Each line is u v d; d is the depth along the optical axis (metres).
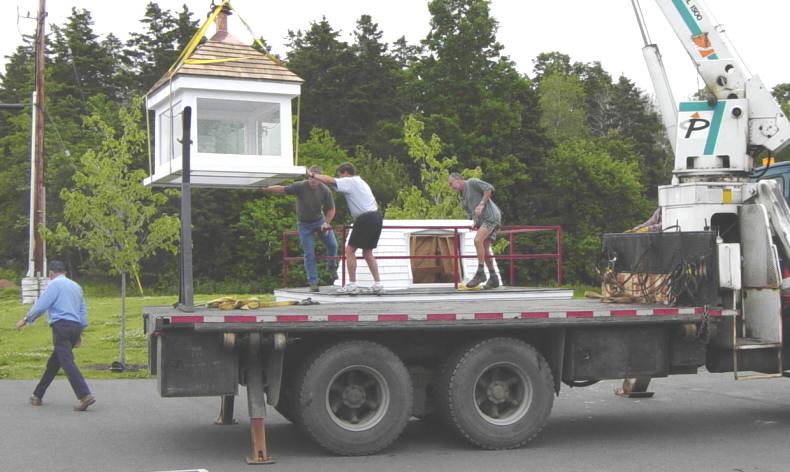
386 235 15.48
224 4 10.80
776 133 10.23
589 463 8.18
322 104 58.91
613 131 72.50
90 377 14.53
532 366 8.87
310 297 10.20
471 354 8.72
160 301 28.11
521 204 54.09
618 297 10.40
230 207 51.34
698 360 9.38
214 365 8.12
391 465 8.06
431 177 24.98
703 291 9.34
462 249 15.60
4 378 14.44
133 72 61.03
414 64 53.56
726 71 10.38
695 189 9.97
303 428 8.34
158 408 11.36
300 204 11.20
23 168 54.59
